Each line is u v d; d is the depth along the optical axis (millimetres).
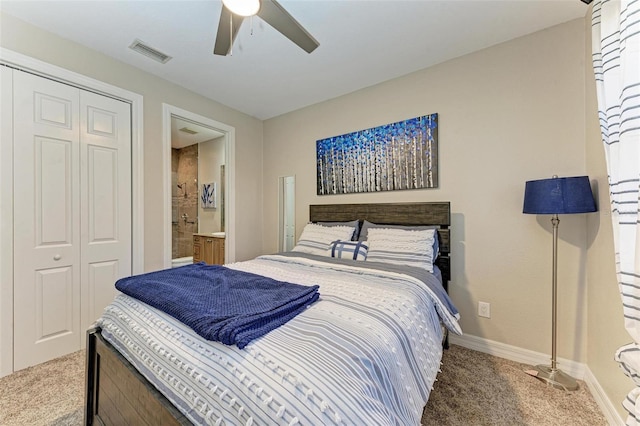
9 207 1831
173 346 950
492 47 2148
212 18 1861
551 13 1806
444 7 1759
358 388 715
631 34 925
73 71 2084
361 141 2836
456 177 2295
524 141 2016
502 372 1862
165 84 2678
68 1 1693
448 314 1565
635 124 925
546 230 1934
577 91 1838
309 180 3301
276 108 3387
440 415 1458
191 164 4930
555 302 1777
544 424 1404
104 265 2268
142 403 981
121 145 2367
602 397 1516
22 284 1881
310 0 1691
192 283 1420
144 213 2500
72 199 2102
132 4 1729
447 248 2240
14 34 1827
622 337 1345
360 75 2596
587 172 1772
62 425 1394
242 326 886
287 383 698
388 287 1460
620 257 979
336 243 2418
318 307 1160
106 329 1274
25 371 1850
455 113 2307
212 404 758
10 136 1831
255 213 3693
